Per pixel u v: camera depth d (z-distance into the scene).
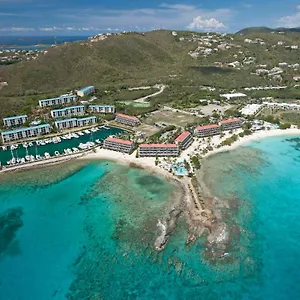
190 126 191.50
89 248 90.19
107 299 74.50
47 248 90.38
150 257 86.25
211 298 74.81
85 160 148.00
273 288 78.12
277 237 96.00
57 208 109.62
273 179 132.50
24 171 136.00
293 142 175.62
